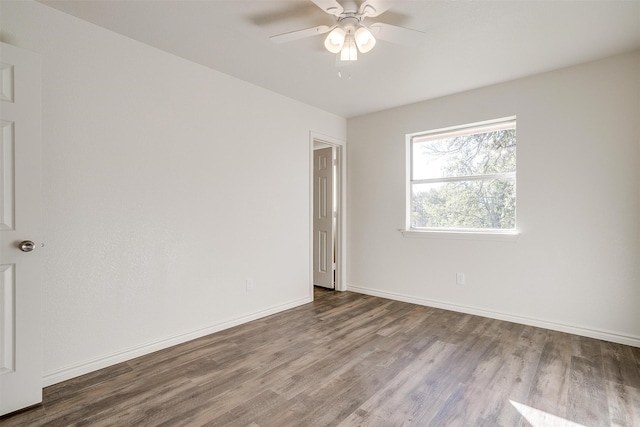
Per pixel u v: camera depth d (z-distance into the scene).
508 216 3.36
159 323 2.62
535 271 3.13
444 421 1.72
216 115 3.01
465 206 3.64
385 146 4.16
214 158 3.00
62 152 2.12
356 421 1.72
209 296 2.96
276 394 1.97
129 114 2.45
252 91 3.32
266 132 3.46
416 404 1.87
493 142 3.46
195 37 2.45
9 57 1.79
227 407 1.84
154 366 2.33
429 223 3.91
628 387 2.04
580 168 2.89
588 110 2.85
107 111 2.34
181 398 1.93
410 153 4.04
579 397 1.94
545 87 3.05
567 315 2.97
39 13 2.04
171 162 2.70
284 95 3.64
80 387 2.04
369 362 2.39
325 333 2.97
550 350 2.59
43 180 2.04
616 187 2.74
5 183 1.78
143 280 2.53
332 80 3.22
